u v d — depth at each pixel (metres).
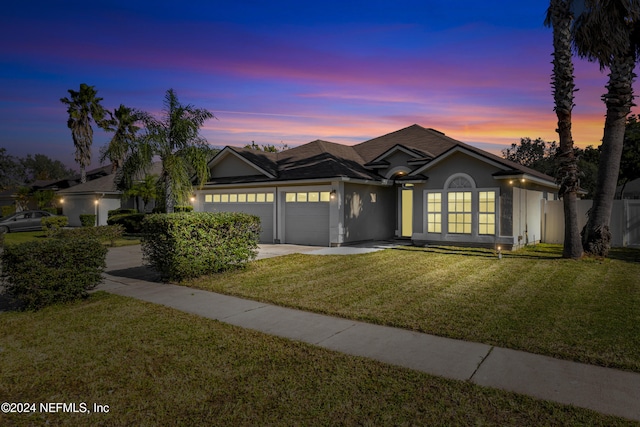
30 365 4.48
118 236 16.95
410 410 3.44
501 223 13.34
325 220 15.29
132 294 7.84
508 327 5.49
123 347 4.97
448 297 7.18
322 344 5.02
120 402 3.67
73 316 6.32
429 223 14.88
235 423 3.30
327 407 3.51
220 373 4.21
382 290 7.80
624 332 5.23
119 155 19.11
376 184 16.59
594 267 9.97
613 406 3.45
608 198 11.67
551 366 4.28
